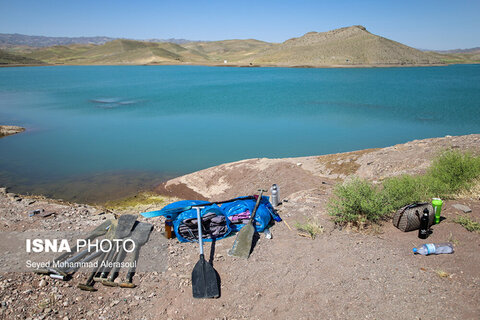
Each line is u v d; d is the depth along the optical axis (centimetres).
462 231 580
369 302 445
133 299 495
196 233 663
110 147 2344
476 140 1240
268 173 1412
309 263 542
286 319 434
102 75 12081
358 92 5794
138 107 4341
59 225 751
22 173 1753
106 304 486
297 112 3766
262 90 6269
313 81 8388
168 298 491
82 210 885
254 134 2706
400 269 504
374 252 555
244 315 450
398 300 443
